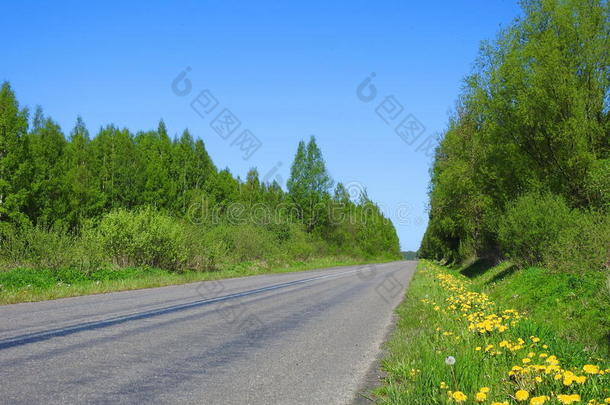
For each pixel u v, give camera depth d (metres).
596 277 10.02
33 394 3.92
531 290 11.16
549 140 17.66
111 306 10.16
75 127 57.97
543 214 14.29
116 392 4.11
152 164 47.88
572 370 4.81
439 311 9.45
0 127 31.53
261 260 35.00
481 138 22.80
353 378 4.96
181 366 5.18
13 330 6.80
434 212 34.16
